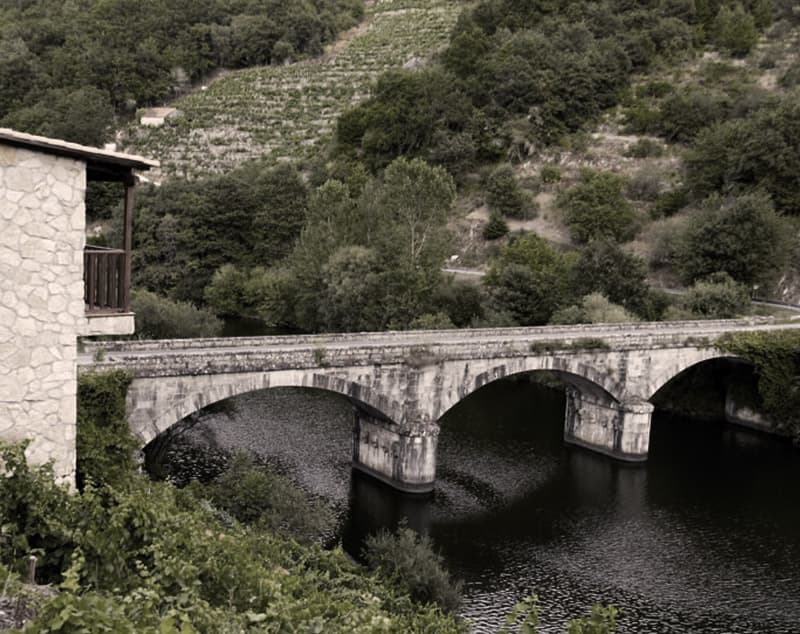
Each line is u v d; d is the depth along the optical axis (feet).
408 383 128.57
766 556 115.24
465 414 184.65
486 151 334.65
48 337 55.16
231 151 399.24
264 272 285.84
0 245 52.75
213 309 281.95
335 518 115.96
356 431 141.38
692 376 190.70
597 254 221.87
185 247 296.10
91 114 383.04
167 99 463.83
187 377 104.27
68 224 55.11
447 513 126.52
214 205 297.94
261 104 445.37
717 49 372.38
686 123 317.22
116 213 302.25
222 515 89.30
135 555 51.67
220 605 49.55
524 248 246.88
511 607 97.66
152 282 288.71
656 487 142.82
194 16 508.12
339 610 55.98
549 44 355.77
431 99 344.69
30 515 49.39
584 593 102.47
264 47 502.38
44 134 368.07
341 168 337.93
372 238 238.89
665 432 178.19
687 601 101.40
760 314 213.25
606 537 120.37
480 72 355.15
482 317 224.12
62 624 33.22
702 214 241.14
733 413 184.65
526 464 152.15
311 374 116.98
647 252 265.34
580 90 340.18
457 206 313.32
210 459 139.33
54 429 56.03
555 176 313.32
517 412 187.42
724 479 147.74
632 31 372.99
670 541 119.44
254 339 127.44
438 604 87.35
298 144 396.57
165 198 302.86
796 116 259.39
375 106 352.49
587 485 142.41
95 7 494.18
